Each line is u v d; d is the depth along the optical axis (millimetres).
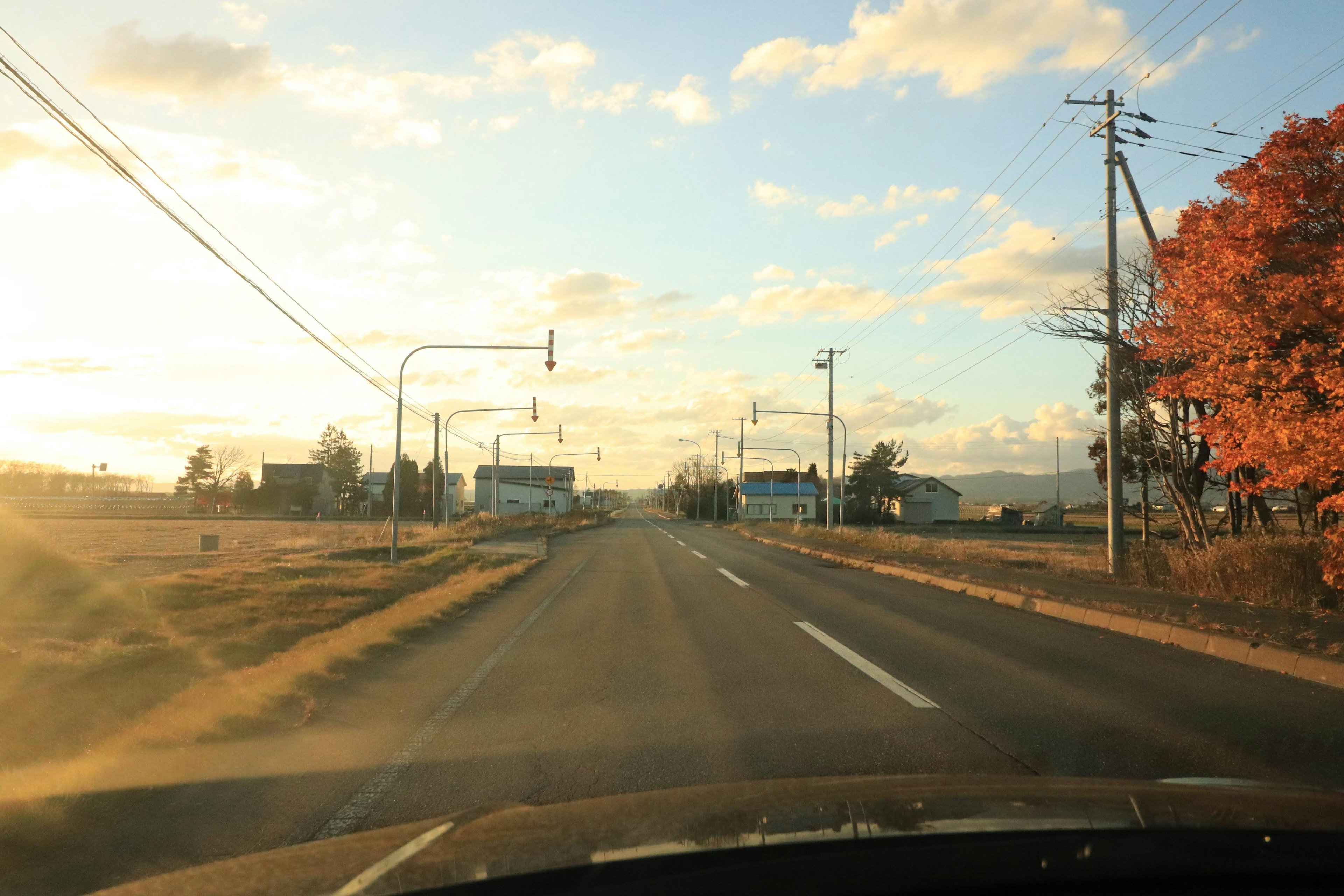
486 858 2301
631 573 21703
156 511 93750
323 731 6008
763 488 114500
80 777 4793
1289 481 11008
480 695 7203
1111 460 17391
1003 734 5750
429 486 100250
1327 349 10539
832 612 13039
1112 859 2311
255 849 3850
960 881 2252
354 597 15227
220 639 10273
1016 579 16828
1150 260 17516
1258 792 2953
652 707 6703
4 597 14172
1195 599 13047
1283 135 10453
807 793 2955
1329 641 8727
